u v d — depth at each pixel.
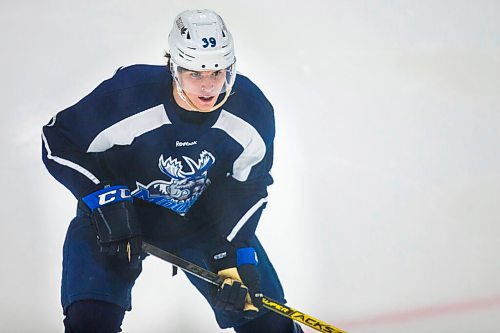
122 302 13.34
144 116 12.87
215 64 12.11
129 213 13.03
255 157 13.54
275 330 13.84
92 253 13.42
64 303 13.18
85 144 13.18
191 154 13.27
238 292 13.28
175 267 13.84
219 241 13.99
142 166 13.40
